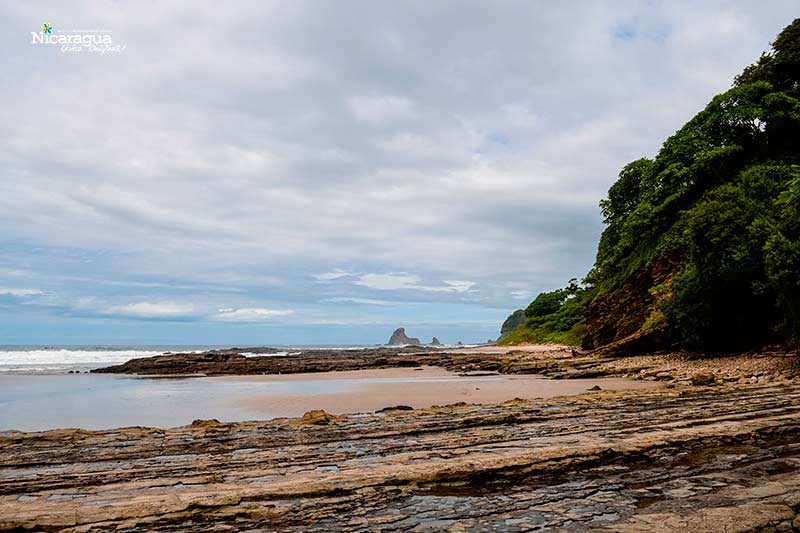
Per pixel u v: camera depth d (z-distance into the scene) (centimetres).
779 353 2484
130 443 1180
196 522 679
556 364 3553
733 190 2822
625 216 5128
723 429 1135
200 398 2306
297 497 768
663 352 3256
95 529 658
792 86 4238
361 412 1777
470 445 1077
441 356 5794
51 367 5853
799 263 2103
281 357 6175
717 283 2700
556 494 776
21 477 894
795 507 676
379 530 642
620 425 1252
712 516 646
